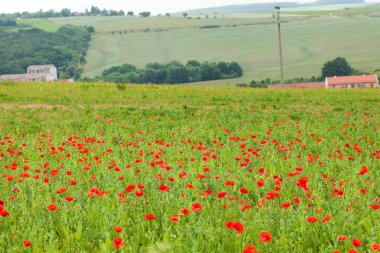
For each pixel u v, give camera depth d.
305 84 144.25
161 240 7.44
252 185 10.40
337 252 5.96
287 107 29.95
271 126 21.28
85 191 10.37
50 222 8.09
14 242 7.18
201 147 14.84
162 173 11.46
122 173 11.65
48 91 40.09
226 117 24.89
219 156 14.32
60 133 20.31
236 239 7.02
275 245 6.95
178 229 7.50
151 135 19.09
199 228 7.33
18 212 8.71
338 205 8.61
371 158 13.49
